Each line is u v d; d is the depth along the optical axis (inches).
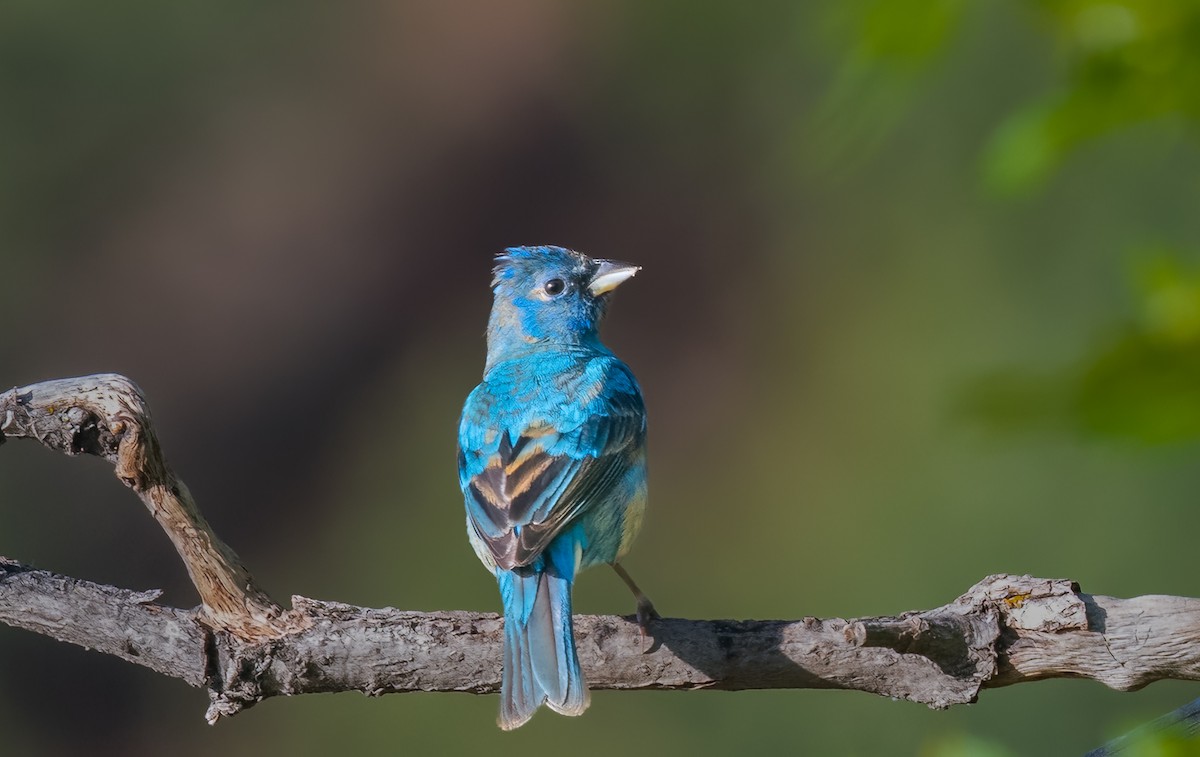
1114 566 516.4
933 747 78.0
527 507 249.4
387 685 204.1
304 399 903.1
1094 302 585.3
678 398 823.7
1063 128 60.8
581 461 258.7
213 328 887.1
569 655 206.4
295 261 918.4
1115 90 60.4
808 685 206.1
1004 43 581.0
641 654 208.4
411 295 946.1
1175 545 512.4
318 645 200.8
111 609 200.1
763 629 205.9
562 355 289.0
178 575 677.3
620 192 901.8
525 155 953.5
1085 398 54.5
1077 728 455.8
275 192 916.0
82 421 190.9
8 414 192.2
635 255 876.6
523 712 201.5
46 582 202.1
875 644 198.4
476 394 277.7
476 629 206.8
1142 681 194.7
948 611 200.8
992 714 464.1
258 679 199.8
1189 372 53.9
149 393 858.8
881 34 61.3
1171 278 56.0
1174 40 59.7
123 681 653.9
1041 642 196.9
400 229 958.4
